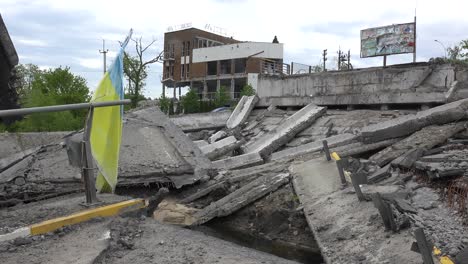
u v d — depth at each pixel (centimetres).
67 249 557
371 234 680
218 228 1062
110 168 820
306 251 894
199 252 609
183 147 1291
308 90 1905
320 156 1290
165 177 1167
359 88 1703
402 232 643
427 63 1555
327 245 713
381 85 1630
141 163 1178
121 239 622
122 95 833
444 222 666
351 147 1283
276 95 2056
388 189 838
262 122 1914
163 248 617
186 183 1180
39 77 2552
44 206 761
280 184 1123
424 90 1473
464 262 514
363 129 1325
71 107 659
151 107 1443
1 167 1122
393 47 2309
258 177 1230
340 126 1562
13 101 815
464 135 1063
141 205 770
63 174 1085
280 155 1484
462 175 772
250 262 607
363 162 1069
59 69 2519
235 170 1348
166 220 1046
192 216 1072
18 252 546
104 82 800
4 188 1046
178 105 3944
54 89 2470
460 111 1139
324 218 827
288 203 1045
